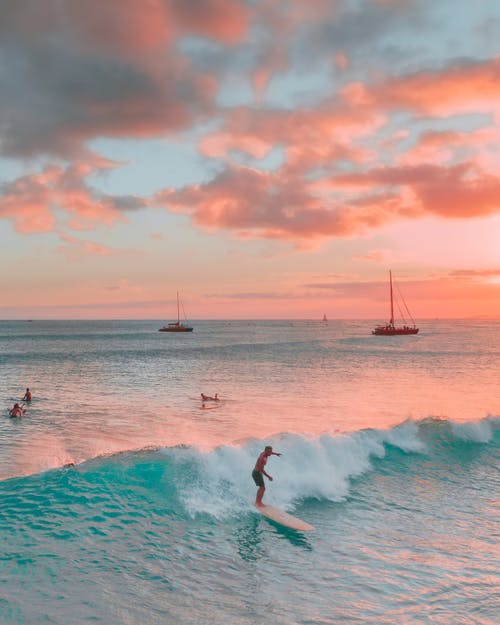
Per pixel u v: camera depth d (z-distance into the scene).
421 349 105.25
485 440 18.62
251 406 35.44
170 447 14.45
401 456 16.56
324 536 10.49
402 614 7.43
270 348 108.25
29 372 59.22
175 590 7.94
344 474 14.59
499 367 65.75
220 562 9.06
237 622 7.05
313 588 8.20
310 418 30.88
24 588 7.64
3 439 25.27
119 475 12.62
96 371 60.28
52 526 9.95
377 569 8.98
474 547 10.07
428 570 8.97
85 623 6.79
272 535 10.43
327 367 65.56
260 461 12.12
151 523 10.52
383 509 12.23
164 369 62.84
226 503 11.91
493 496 13.34
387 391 43.19
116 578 8.19
